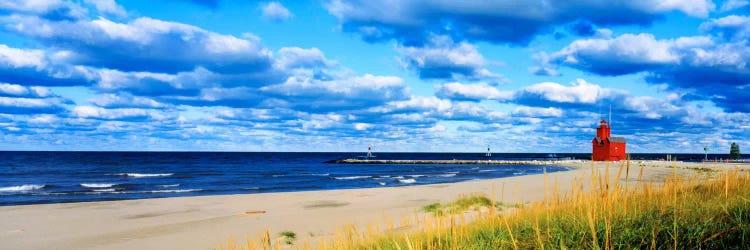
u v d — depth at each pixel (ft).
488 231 17.20
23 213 69.10
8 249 43.47
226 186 149.89
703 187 20.47
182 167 295.48
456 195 85.20
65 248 43.45
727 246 11.07
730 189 18.49
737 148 403.34
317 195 93.09
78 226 56.49
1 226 56.80
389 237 20.61
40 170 241.14
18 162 342.64
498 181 119.96
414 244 16.51
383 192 97.30
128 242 44.98
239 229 49.75
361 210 64.85
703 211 14.03
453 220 16.66
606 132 294.46
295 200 83.92
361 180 186.39
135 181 169.48
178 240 44.73
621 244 12.06
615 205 15.17
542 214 18.69
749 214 12.64
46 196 111.75
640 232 12.81
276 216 60.49
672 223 12.93
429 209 50.06
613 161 274.77
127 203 82.12
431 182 171.53
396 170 295.69
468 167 352.08
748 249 10.39
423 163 451.94
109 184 149.89
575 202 17.34
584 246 12.70
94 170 246.47
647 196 17.94
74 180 172.45
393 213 57.06
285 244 33.94
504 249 14.23
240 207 74.54
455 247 15.11
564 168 316.40
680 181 18.89
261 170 274.57
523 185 101.76
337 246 21.44
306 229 47.26
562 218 16.14
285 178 198.80
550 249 13.16
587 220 14.26
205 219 59.62
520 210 21.43
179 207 75.72
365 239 22.07
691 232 11.96
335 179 192.85
